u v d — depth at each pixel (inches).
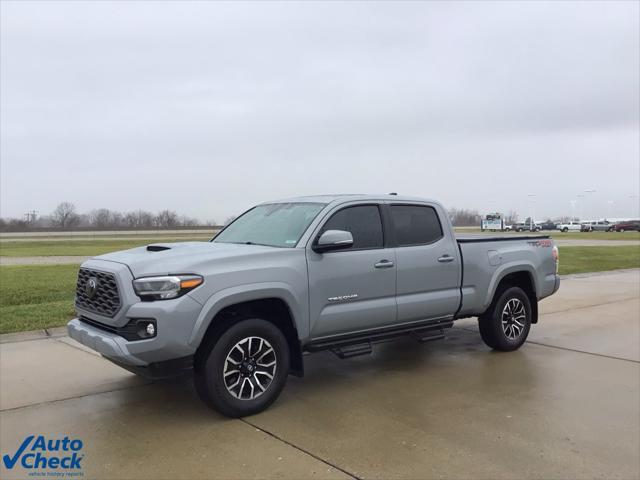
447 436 171.0
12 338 308.0
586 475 144.8
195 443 166.2
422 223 245.4
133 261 183.3
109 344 173.2
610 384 226.1
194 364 185.0
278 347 195.2
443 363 261.1
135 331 174.7
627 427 178.5
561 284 579.8
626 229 3449.8
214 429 177.5
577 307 426.6
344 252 215.0
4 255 1111.0
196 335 175.5
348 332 218.2
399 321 233.0
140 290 173.9
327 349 213.5
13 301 427.5
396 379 234.5
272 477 144.0
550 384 226.2
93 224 4931.1
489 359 268.5
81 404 202.7
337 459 154.6
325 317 207.2
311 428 177.9
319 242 201.6
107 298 183.9
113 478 144.5
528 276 291.0
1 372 243.9
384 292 224.8
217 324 187.8
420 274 237.0
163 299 173.3
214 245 213.8
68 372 243.9
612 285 570.6
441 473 145.8
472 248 259.6
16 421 186.1
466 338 319.0
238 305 197.9
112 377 237.0
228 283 183.5
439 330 253.1
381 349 291.7
